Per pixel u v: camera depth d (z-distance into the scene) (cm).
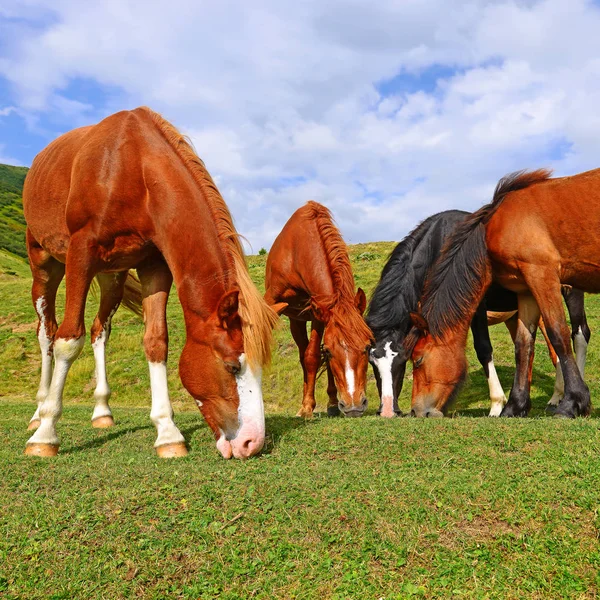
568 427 493
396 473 405
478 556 316
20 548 324
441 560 313
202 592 296
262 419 443
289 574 306
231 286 448
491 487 374
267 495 372
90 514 354
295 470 415
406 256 744
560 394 818
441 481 385
